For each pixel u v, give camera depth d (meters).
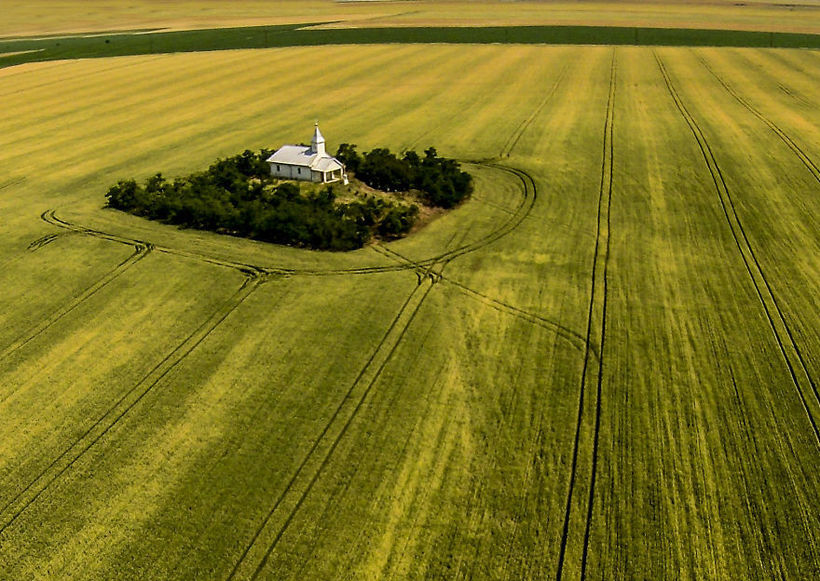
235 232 47.50
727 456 25.61
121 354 33.12
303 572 21.30
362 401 29.19
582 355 32.06
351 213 47.06
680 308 35.88
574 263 41.44
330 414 28.44
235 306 37.34
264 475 25.27
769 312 35.25
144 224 49.19
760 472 24.81
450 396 29.39
